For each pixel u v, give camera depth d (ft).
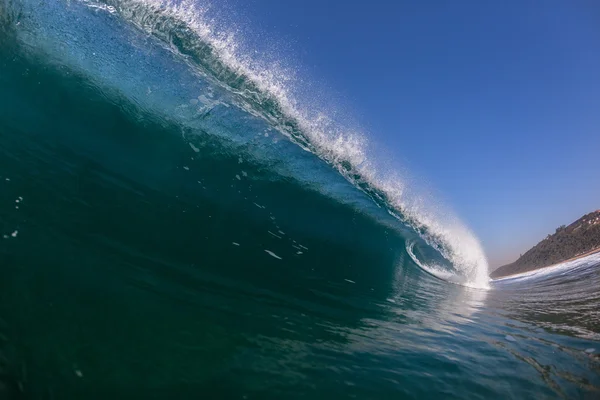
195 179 19.88
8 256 10.09
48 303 9.26
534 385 12.09
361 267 23.49
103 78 20.48
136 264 12.46
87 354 8.30
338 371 10.71
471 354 13.79
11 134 14.75
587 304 24.67
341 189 29.94
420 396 10.39
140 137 19.43
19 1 19.67
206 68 27.68
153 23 26.99
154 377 8.32
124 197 15.65
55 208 12.87
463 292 26.84
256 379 9.34
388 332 14.60
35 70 18.01
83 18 23.06
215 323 11.19
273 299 14.35
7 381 7.04
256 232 19.79
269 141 26.81
